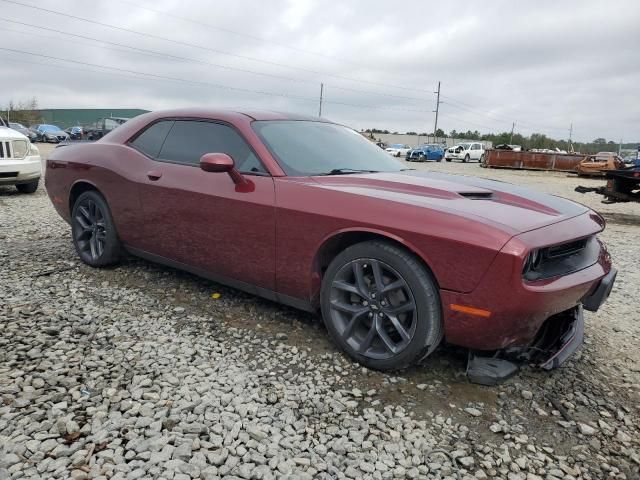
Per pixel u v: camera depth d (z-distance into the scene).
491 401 2.54
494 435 2.27
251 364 2.77
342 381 2.64
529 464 2.09
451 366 2.85
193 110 3.76
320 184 2.95
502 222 2.41
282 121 3.59
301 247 2.91
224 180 3.27
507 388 2.67
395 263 2.56
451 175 3.55
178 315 3.41
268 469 1.94
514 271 2.26
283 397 2.45
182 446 2.02
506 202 2.83
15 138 8.50
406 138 86.38
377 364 2.71
